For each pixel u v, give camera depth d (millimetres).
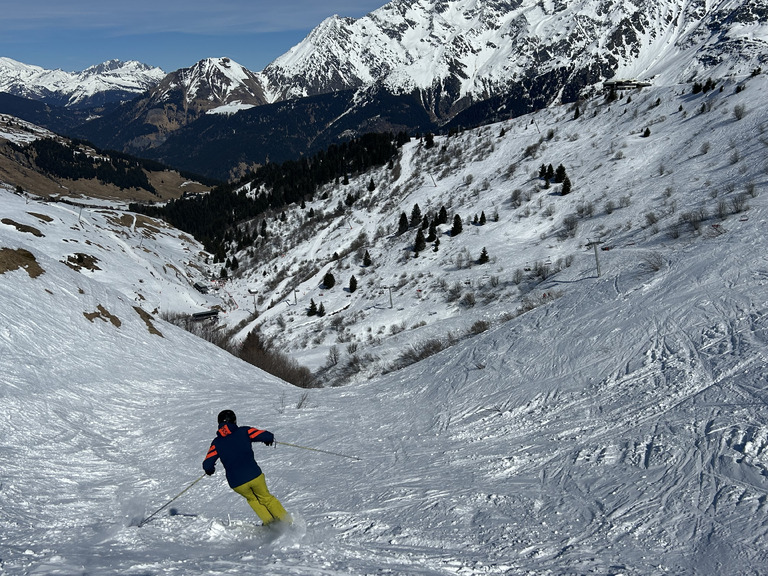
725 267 17656
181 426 13750
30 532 6680
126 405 15117
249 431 6902
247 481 6617
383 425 13828
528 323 20469
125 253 78000
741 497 6504
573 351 15664
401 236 86875
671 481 7332
